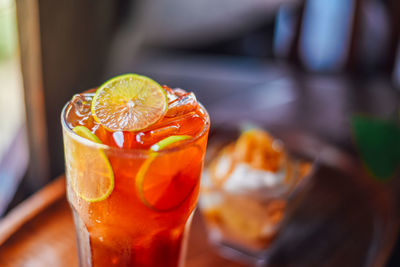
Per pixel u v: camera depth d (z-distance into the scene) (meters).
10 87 0.61
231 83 1.25
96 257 0.34
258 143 0.51
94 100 0.30
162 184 0.29
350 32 1.29
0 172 0.63
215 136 0.61
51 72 0.64
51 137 0.68
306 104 1.20
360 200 0.59
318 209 0.57
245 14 1.19
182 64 1.27
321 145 0.66
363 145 0.61
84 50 0.77
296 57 1.36
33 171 0.66
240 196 0.49
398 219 0.55
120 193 0.29
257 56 1.35
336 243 0.53
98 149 0.28
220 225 0.50
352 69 1.35
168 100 0.33
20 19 0.54
